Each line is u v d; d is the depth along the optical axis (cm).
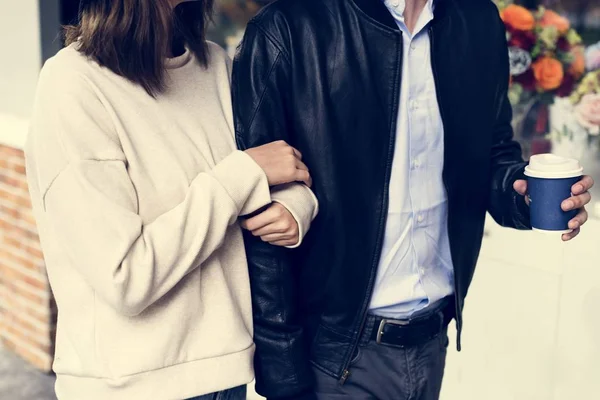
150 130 167
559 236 302
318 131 187
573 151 298
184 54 179
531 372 314
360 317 195
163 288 160
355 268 193
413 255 198
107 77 165
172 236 159
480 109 206
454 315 214
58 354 173
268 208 177
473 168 207
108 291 155
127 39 164
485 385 326
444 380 337
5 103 411
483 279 322
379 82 190
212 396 175
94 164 158
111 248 155
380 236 192
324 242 192
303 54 186
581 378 304
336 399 202
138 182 164
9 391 410
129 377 163
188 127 173
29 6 382
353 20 189
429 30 196
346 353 197
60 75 162
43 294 416
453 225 203
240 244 180
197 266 168
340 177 189
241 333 175
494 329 321
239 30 373
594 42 288
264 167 174
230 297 174
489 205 218
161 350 165
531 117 300
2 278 442
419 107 197
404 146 194
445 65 198
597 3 282
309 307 199
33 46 385
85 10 167
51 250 171
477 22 205
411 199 196
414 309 199
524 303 314
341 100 188
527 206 207
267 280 188
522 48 294
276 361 190
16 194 416
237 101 186
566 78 293
